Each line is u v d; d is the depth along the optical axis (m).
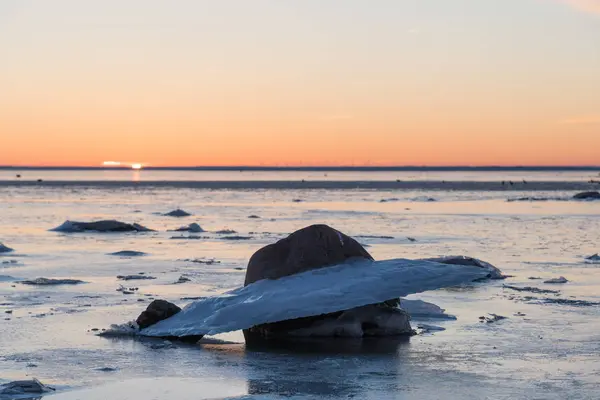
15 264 33.81
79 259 35.84
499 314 22.41
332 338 19.58
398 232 52.59
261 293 20.41
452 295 25.67
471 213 75.62
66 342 18.75
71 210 81.00
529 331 20.08
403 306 22.81
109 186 172.38
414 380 15.56
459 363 16.91
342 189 157.62
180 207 87.44
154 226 58.62
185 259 35.94
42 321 21.06
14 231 52.97
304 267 21.05
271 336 19.91
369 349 18.33
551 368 16.42
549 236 49.72
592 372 16.09
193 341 19.27
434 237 48.59
